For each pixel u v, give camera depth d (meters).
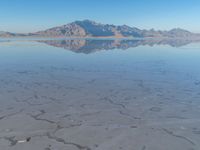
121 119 10.54
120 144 8.52
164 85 16.25
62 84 16.36
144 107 12.05
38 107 11.89
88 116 10.85
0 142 8.55
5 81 17.00
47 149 8.15
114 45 62.94
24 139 8.77
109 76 19.05
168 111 11.51
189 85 16.25
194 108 11.90
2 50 42.19
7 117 10.65
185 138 8.94
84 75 19.36
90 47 52.94
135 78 18.36
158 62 27.19
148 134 9.22
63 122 10.20
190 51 43.31
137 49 47.84
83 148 8.24
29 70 21.33
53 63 25.70
